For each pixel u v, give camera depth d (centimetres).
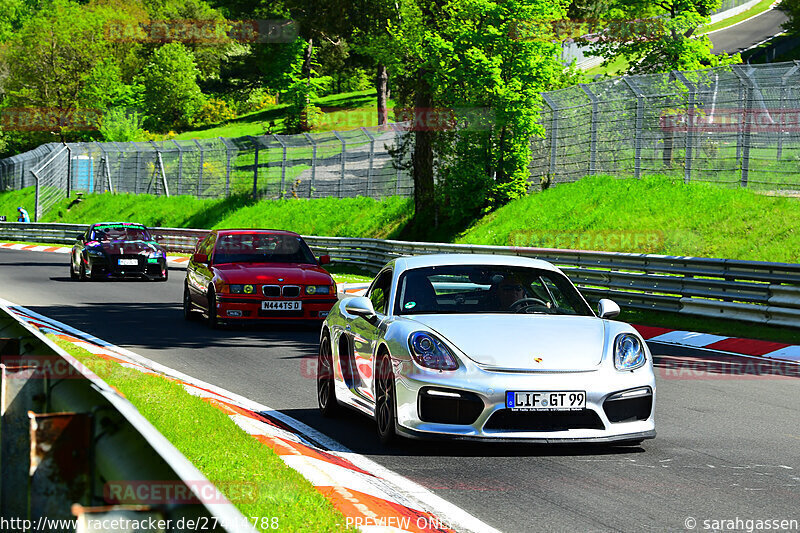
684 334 3353
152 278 6034
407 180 8812
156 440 582
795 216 4938
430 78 7131
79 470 636
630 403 1566
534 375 1513
